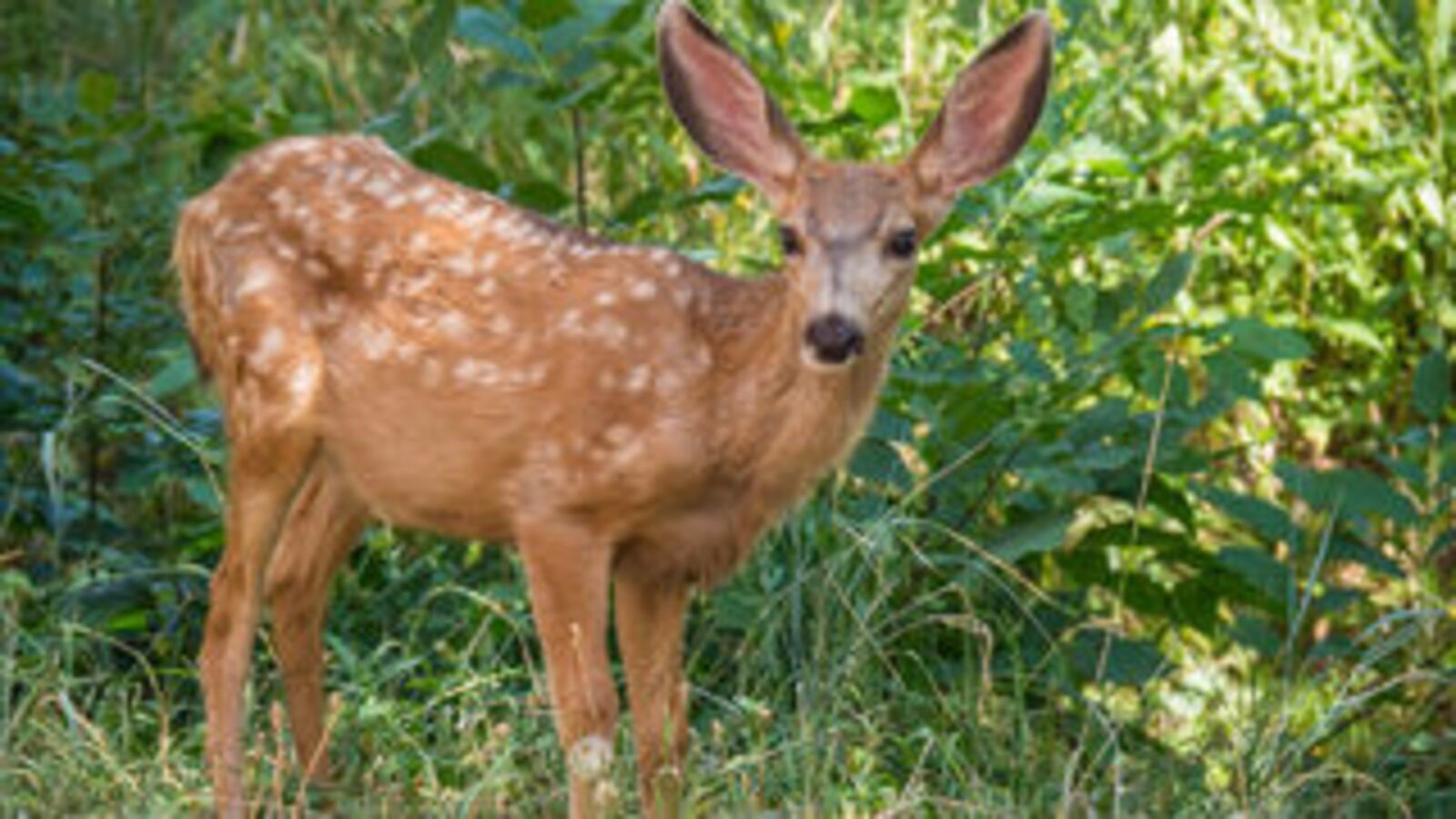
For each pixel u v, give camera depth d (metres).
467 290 9.56
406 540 11.79
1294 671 12.11
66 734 9.75
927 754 10.37
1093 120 11.93
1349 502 11.17
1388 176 12.44
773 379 9.27
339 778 10.20
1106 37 11.77
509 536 9.76
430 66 11.38
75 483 12.76
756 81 9.43
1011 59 9.52
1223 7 12.83
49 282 12.46
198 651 11.38
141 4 14.87
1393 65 12.65
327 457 10.00
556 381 9.37
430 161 11.46
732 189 11.34
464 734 10.05
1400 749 11.20
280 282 9.73
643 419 9.30
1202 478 12.48
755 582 11.05
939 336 11.88
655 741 9.63
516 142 13.62
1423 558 11.45
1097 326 11.03
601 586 9.43
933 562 10.72
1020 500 11.41
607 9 11.32
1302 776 9.94
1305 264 12.75
